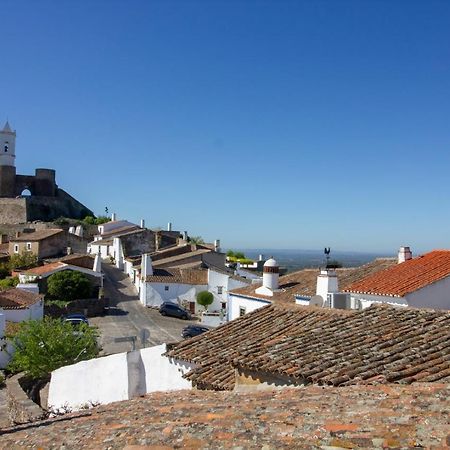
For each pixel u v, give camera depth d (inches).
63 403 802.2
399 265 998.4
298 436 228.1
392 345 438.0
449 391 280.7
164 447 250.2
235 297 1501.0
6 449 335.3
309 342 487.2
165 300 2440.9
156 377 669.3
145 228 3944.4
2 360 1267.2
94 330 1187.9
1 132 4638.3
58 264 2541.8
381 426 224.2
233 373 522.0
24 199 4488.2
